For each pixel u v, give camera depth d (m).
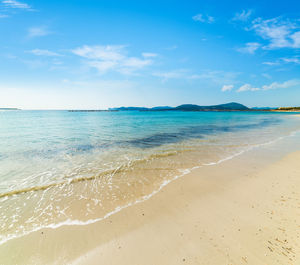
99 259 3.12
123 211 4.63
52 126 29.39
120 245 3.43
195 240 3.48
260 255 3.03
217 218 4.18
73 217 4.41
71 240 3.60
